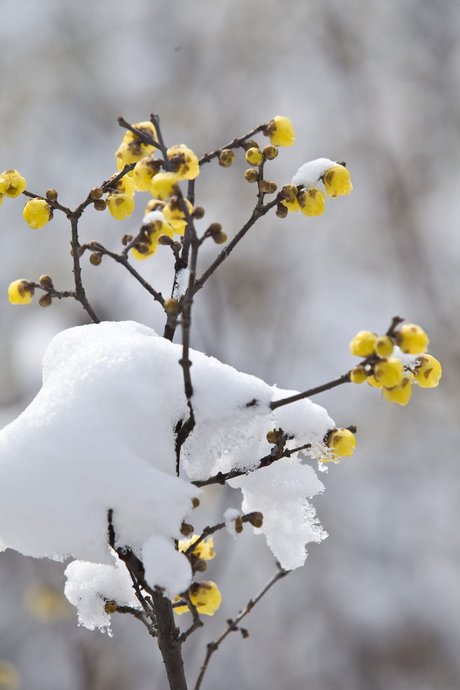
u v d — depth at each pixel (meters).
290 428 2.90
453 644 6.73
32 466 2.85
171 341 2.93
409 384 2.86
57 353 2.90
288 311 7.83
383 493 7.40
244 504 2.94
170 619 2.89
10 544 2.85
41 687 5.98
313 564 7.04
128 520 2.84
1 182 2.92
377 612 6.81
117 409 2.86
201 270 7.27
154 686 5.92
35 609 5.49
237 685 6.35
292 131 2.91
